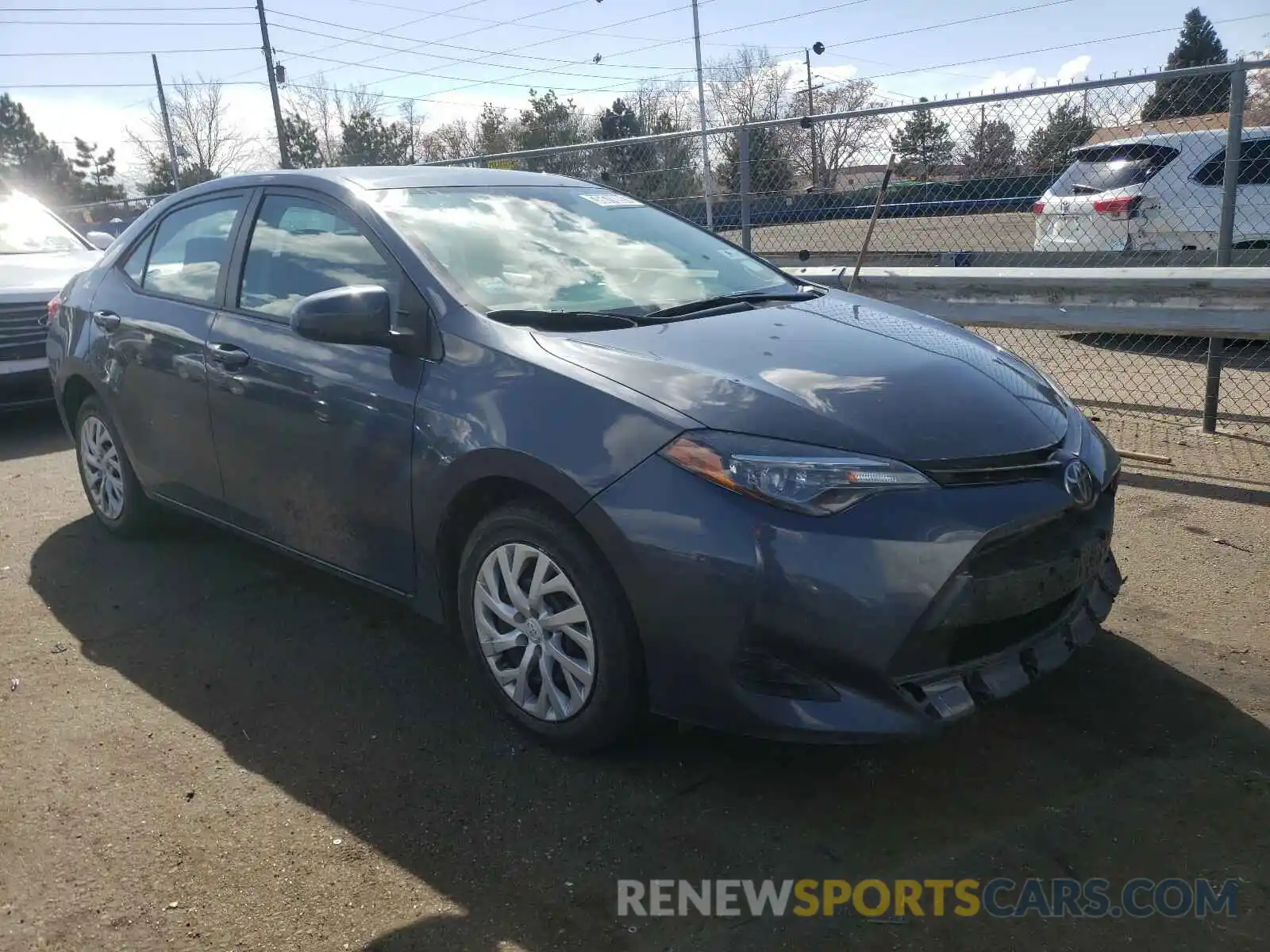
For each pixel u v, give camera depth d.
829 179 7.71
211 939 2.42
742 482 2.65
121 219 25.52
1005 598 2.76
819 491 2.63
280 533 3.96
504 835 2.76
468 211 3.89
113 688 3.61
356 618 4.13
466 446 3.10
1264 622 3.81
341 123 46.53
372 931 2.43
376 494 3.46
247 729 3.33
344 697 3.51
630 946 2.37
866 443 2.73
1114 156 7.91
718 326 3.39
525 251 3.75
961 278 6.02
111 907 2.53
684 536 2.67
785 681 2.68
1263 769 2.94
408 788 2.98
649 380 2.92
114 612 4.23
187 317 4.24
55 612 4.24
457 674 3.67
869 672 2.64
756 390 2.87
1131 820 2.75
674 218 4.59
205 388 4.08
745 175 7.91
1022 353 8.82
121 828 2.83
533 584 3.06
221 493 4.20
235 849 2.73
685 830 2.77
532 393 3.01
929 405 2.93
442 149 48.81
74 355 4.89
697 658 2.72
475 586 3.23
